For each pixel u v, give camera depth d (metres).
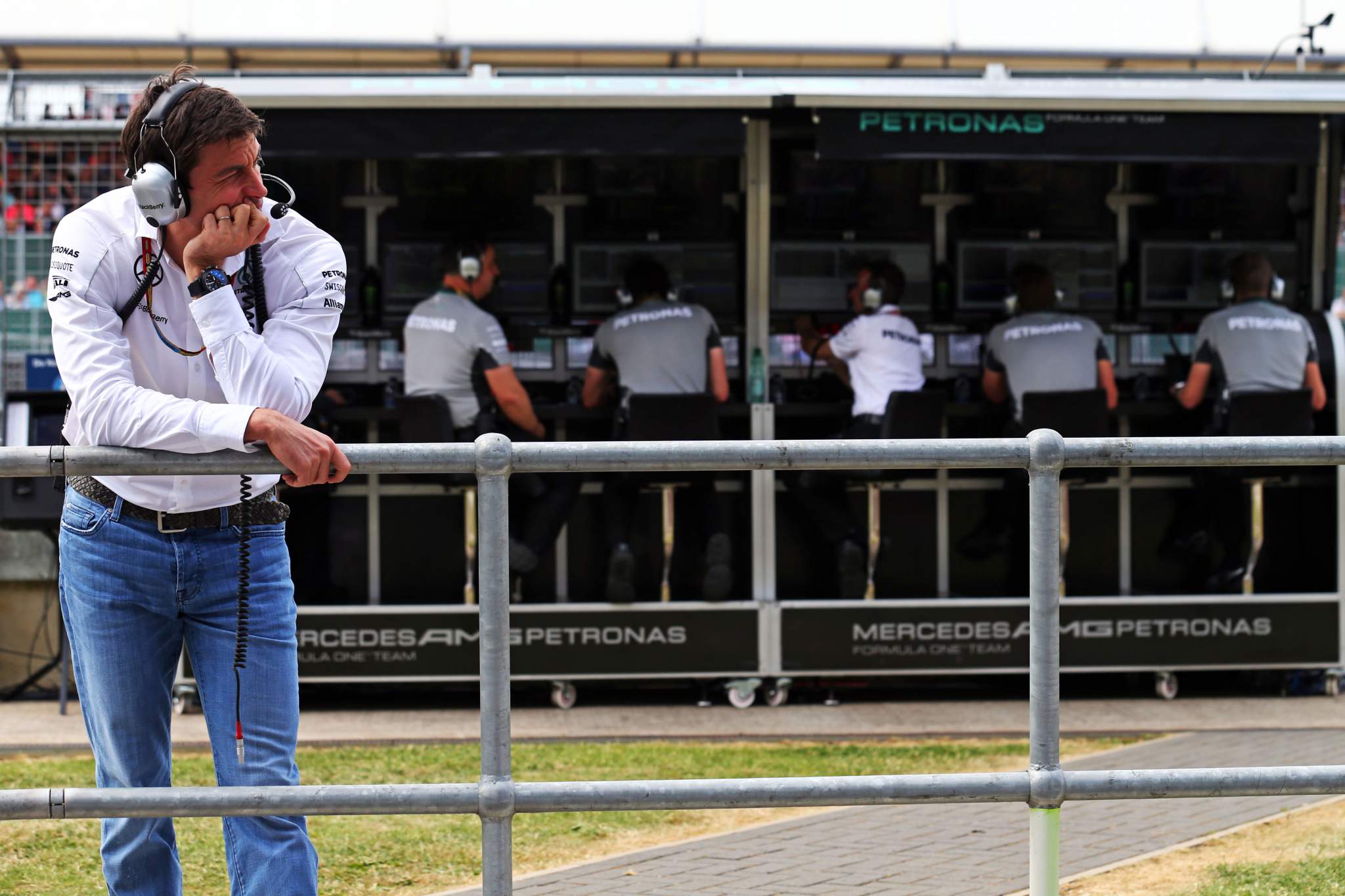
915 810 9.23
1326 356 12.98
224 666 4.85
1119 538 14.05
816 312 13.98
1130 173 14.42
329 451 4.49
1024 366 12.72
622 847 8.34
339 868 7.84
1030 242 14.20
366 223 13.95
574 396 13.36
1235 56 16.39
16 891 7.32
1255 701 12.74
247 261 4.82
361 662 12.20
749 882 7.48
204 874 7.65
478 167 13.90
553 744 11.11
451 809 4.63
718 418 13.36
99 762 5.00
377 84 11.42
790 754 10.70
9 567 13.12
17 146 12.81
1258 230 14.45
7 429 12.30
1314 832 8.27
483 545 4.63
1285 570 13.94
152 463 4.46
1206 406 13.69
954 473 13.98
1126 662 12.60
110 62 15.65
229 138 4.47
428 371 12.27
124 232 4.65
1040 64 16.42
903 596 13.98
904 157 11.48
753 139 13.35
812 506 12.68
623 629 12.34
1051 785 4.86
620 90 11.38
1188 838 8.27
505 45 15.80
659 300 12.73
